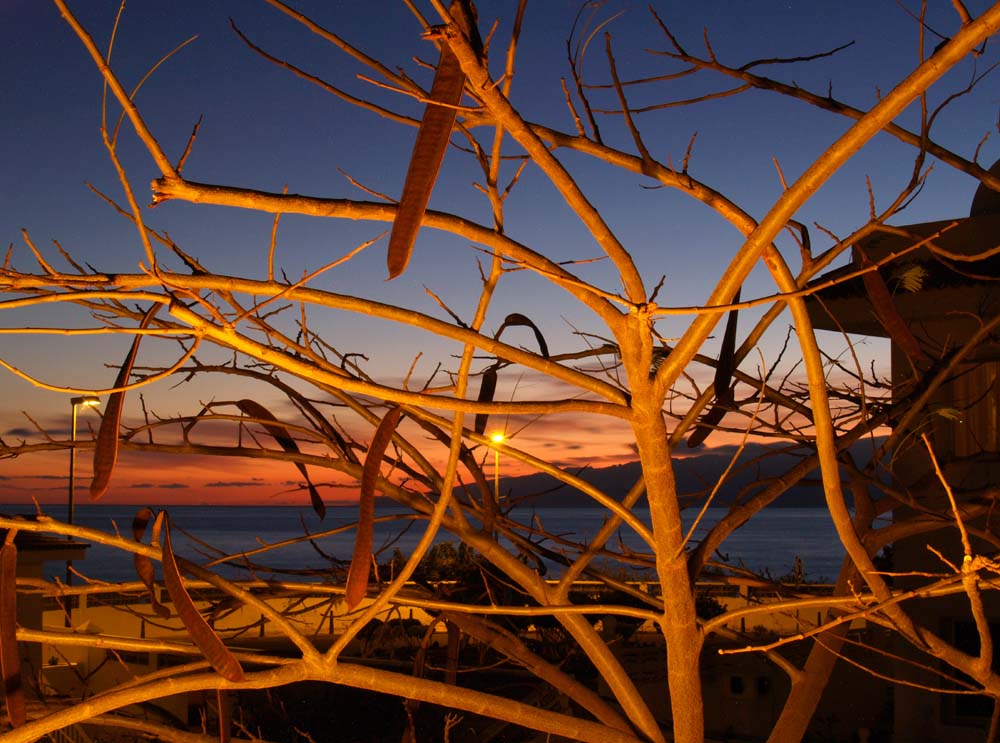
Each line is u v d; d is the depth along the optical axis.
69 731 7.15
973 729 9.78
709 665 14.63
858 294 8.80
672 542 3.51
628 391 3.41
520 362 3.08
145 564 3.54
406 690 3.58
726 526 4.32
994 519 9.09
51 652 14.30
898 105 2.41
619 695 4.16
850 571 4.77
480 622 4.75
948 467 5.50
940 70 2.34
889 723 13.58
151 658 12.96
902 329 3.56
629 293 2.99
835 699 13.95
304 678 3.47
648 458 3.37
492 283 3.10
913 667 10.19
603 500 3.61
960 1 2.47
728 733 14.38
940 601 9.95
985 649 3.37
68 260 3.73
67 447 4.51
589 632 4.21
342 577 4.95
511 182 2.94
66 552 10.88
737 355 4.20
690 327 3.01
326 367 3.42
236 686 3.39
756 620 14.59
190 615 3.04
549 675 4.50
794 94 4.18
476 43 2.38
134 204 2.48
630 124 3.39
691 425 4.28
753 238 2.72
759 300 2.77
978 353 8.48
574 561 4.61
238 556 4.48
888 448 4.68
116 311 3.78
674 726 3.71
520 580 4.36
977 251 8.31
